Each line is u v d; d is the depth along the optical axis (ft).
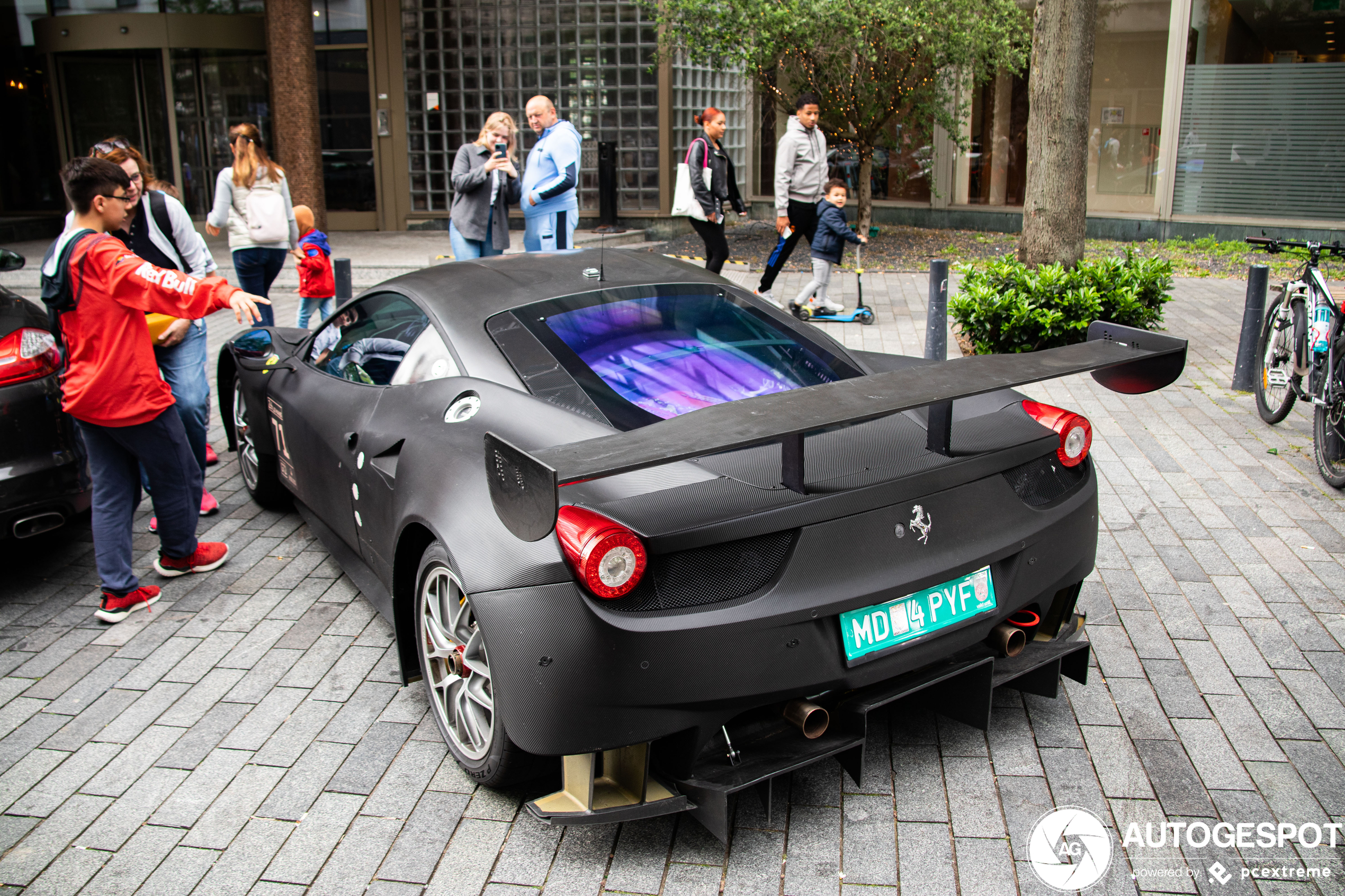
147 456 12.26
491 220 27.84
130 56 54.70
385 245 47.32
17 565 14.20
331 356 12.98
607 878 7.77
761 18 36.81
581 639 7.18
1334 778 8.80
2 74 54.90
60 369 13.12
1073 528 9.07
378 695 10.56
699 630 7.21
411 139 52.85
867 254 41.73
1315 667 10.62
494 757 8.18
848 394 7.45
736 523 7.33
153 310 11.15
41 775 9.23
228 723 10.05
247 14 53.42
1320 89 40.06
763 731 8.23
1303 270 18.10
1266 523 14.52
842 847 8.05
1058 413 9.35
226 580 13.48
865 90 39.81
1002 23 40.09
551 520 6.06
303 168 46.88
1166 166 43.32
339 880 7.81
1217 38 41.57
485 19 50.26
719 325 10.54
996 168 47.98
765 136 52.34
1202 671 10.60
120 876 7.91
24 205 56.39
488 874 7.84
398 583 9.61
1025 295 23.13
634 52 48.49
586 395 9.12
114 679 10.94
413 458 9.39
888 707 10.12
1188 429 19.03
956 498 8.27
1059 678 9.34
